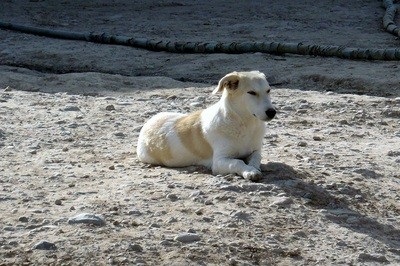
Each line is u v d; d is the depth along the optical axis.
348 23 27.52
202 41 24.67
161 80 19.61
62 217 9.27
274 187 10.36
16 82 19.19
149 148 11.59
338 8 30.42
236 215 9.47
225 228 9.14
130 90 18.53
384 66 20.81
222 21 28.34
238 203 9.86
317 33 25.66
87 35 25.44
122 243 8.59
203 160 11.30
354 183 10.98
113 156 12.18
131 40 24.53
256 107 10.66
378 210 10.22
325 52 22.05
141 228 9.05
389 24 26.00
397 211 10.23
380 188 10.96
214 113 11.04
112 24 28.28
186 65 22.00
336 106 16.48
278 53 22.59
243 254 8.55
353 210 10.09
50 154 12.24
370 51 21.48
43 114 15.16
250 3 31.98
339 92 18.94
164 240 8.70
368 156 12.52
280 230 9.25
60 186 10.55
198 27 27.33
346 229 9.46
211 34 25.98
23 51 24.14
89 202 9.84
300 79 20.00
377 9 30.28
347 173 11.40
